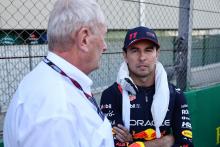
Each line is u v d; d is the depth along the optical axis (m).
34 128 0.91
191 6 3.21
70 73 1.04
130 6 5.00
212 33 6.21
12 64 3.24
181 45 3.30
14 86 3.17
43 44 3.41
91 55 1.08
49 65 1.04
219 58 5.67
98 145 1.02
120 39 4.51
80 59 1.07
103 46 1.12
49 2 3.79
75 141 0.94
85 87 1.08
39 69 1.06
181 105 1.90
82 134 0.98
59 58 1.05
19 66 3.25
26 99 0.98
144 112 1.84
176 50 3.36
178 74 3.32
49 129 0.90
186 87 3.34
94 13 1.06
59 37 1.04
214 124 3.74
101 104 1.93
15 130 0.97
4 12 3.62
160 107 1.81
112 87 1.93
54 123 0.90
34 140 0.90
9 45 3.34
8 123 1.04
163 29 5.47
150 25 5.36
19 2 3.72
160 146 1.83
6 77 3.18
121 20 4.81
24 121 0.94
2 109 2.72
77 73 1.05
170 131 1.91
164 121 1.84
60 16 1.03
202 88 3.61
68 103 0.96
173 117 1.90
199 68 4.88
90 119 1.01
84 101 1.03
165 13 5.61
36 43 3.40
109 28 4.50
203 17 6.23
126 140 1.83
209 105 3.63
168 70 3.32
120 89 1.88
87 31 1.05
